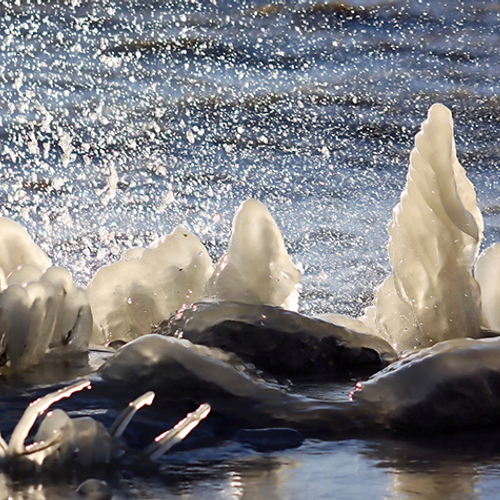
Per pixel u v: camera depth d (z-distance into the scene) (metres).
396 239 13.28
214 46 47.97
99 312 14.17
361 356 12.49
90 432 8.59
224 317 12.23
